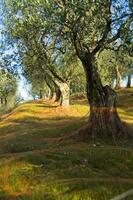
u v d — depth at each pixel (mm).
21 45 43906
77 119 43031
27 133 36031
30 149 28828
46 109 54969
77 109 53531
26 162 23109
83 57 29469
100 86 29641
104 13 27672
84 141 28969
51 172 21375
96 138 28844
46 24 28812
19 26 33531
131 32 28672
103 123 29172
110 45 31109
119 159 23453
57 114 51344
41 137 33500
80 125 35125
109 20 27922
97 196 17859
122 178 20500
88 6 26922
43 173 21359
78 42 29172
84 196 17984
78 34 28938
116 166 22578
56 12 27484
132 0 27797
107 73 69125
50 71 52844
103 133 29016
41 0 27562
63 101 53906
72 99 83562
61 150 25719
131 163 22984
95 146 27203
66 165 22562
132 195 17219
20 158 23875
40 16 29172
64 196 18156
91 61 29484
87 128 29594
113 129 28938
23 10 30875
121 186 18688
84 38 29156
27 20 30141
